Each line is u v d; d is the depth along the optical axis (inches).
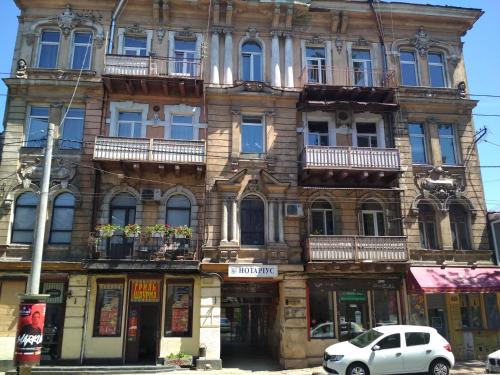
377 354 520.7
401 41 856.3
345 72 826.2
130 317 687.7
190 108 772.6
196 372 629.0
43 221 476.4
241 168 754.2
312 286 714.2
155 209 725.3
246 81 782.5
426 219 783.1
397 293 738.2
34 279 453.4
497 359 550.0
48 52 779.4
